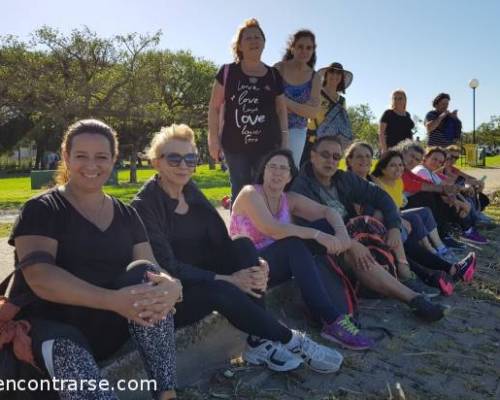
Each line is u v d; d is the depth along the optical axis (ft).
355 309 12.91
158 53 83.76
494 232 24.36
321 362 10.12
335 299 12.39
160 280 7.83
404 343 11.94
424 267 16.34
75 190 8.34
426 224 17.25
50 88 71.15
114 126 90.02
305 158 20.51
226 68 16.37
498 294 15.69
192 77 108.88
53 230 7.86
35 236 7.73
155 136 10.81
